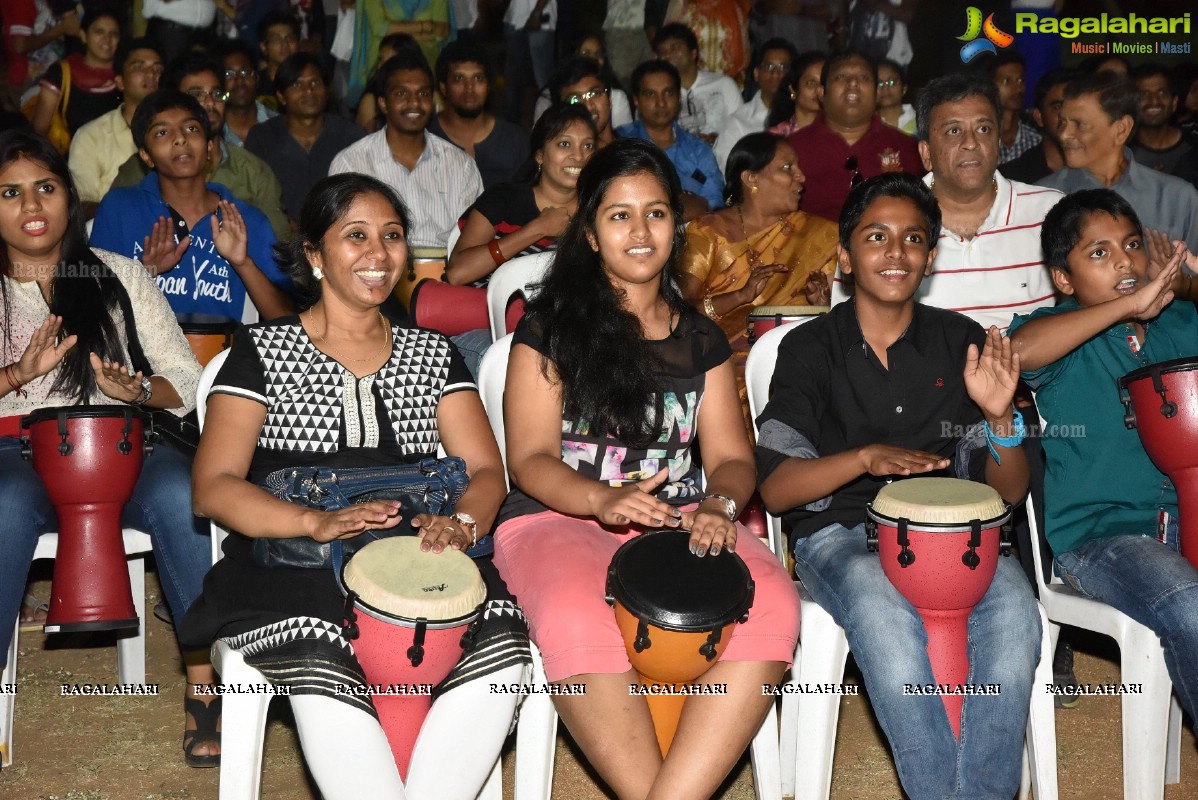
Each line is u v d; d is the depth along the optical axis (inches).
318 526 101.5
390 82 225.6
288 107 251.0
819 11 320.8
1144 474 122.3
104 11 273.9
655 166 113.9
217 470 107.6
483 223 191.9
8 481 121.8
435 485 109.1
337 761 96.6
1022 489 120.0
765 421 121.0
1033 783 115.4
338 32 310.8
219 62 231.6
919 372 122.5
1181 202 191.9
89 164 240.2
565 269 115.8
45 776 123.3
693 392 116.7
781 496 117.3
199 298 174.9
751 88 305.0
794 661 115.7
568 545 109.7
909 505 106.6
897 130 237.9
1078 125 192.1
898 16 319.0
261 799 120.0
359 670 99.2
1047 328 121.1
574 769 128.6
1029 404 140.4
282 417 110.8
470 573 99.7
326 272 111.7
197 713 126.7
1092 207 123.5
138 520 128.0
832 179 234.1
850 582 111.0
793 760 124.2
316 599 101.1
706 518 106.4
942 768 105.4
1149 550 116.8
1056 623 124.2
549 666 102.7
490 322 167.5
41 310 131.9
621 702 102.6
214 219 167.5
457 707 99.7
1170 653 112.0
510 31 325.4
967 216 159.2
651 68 256.5
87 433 118.0
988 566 106.3
